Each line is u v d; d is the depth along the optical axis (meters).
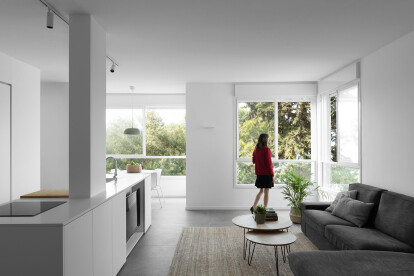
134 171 5.95
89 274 2.51
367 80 4.58
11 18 3.13
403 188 3.75
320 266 2.46
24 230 2.03
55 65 5.15
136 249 4.10
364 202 3.95
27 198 3.02
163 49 4.24
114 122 8.16
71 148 3.00
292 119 6.71
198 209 6.63
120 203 3.43
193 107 6.70
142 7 2.90
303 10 3.02
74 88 3.01
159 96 8.10
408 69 3.65
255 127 6.73
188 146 6.69
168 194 8.16
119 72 5.63
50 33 3.60
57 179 6.79
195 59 4.78
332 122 6.04
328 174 6.23
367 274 2.30
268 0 2.80
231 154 6.69
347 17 3.20
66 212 2.34
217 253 3.94
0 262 2.04
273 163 6.71
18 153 4.76
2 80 4.42
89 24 3.04
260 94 6.64
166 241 4.44
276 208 6.62
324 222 3.85
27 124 5.00
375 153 4.36
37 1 2.74
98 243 2.72
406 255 2.66
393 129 3.94
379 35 3.74
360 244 3.01
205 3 2.84
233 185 6.67
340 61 4.94
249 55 4.58
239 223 3.73
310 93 6.61
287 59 4.81
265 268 3.46
